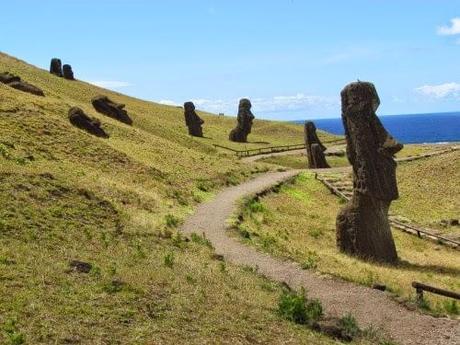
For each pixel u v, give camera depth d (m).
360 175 31.00
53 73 109.94
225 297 16.77
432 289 19.11
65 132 41.97
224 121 120.88
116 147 45.59
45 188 24.88
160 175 41.16
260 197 42.84
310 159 68.38
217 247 25.56
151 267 18.55
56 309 13.13
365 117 30.86
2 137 34.97
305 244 31.06
